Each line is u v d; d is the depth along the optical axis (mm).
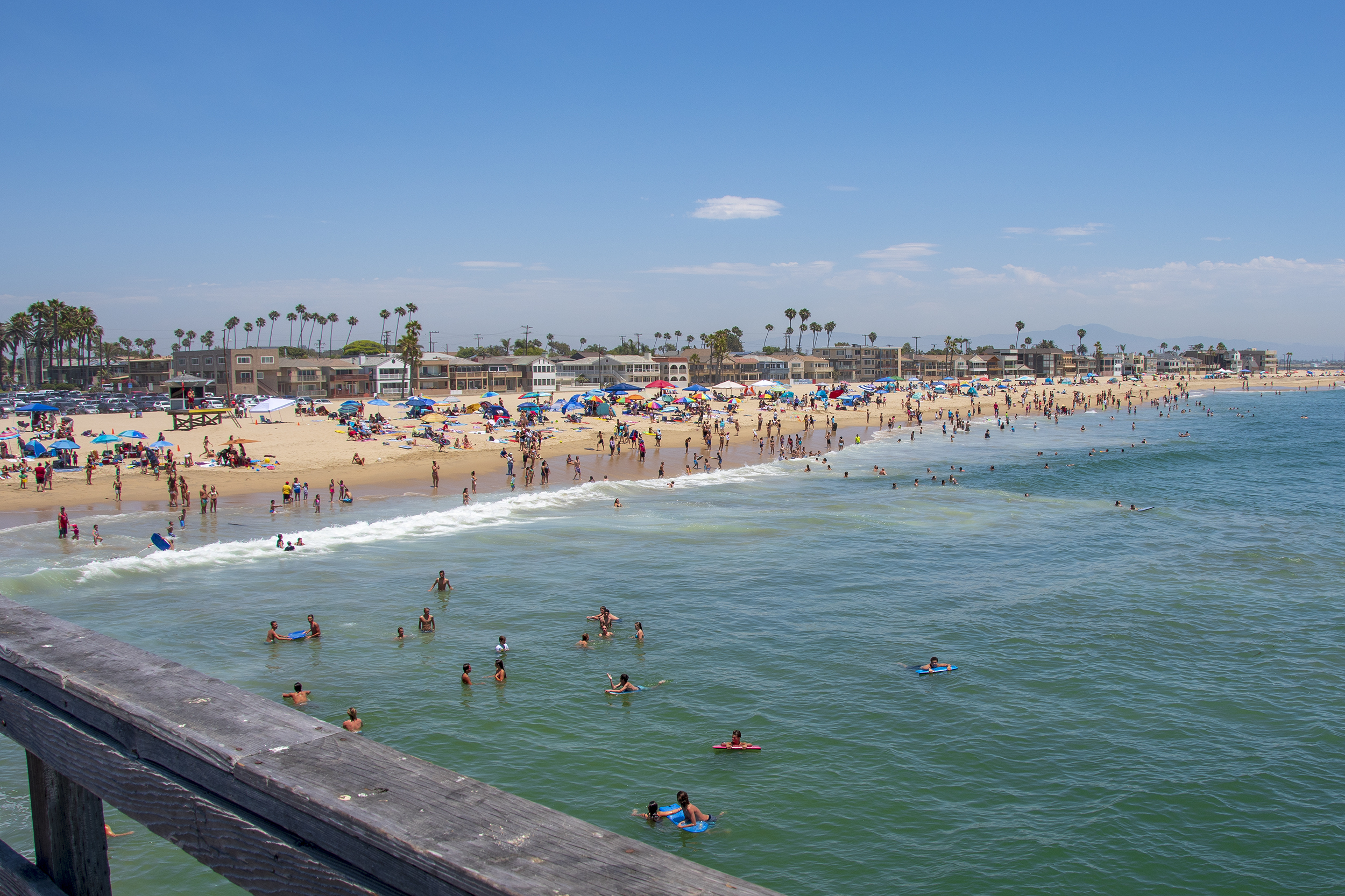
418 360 167250
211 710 2787
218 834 2494
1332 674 26719
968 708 24297
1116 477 70875
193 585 34969
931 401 166500
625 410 118312
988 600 34250
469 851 2006
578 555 41062
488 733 22500
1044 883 16984
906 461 82188
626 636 29703
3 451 62906
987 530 48250
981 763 21344
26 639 3422
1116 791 20156
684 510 53562
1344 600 34375
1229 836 18500
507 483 64625
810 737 22516
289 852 2312
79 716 2977
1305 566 40031
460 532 45969
